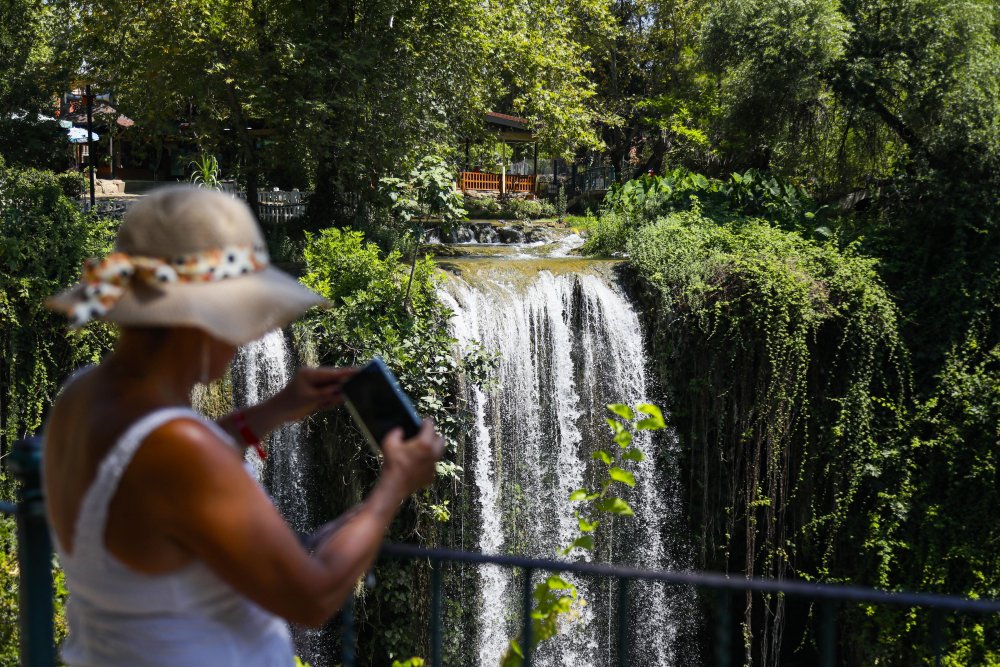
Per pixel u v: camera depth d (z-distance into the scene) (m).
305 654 13.14
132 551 1.49
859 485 15.38
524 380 14.62
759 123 20.48
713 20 20.25
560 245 20.45
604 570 2.13
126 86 19.02
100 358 12.12
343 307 12.62
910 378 15.46
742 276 15.27
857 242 16.39
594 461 15.45
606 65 36.88
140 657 1.54
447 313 12.98
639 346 15.87
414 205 13.33
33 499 2.19
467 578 13.91
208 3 16.11
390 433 1.80
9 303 11.42
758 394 15.28
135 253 1.57
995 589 15.00
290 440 12.82
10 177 14.65
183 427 1.49
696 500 16.12
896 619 14.91
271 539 1.48
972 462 15.07
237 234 1.61
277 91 17.50
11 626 5.45
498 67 21.73
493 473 14.04
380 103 17.16
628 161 41.22
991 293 15.48
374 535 1.64
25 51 23.30
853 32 18.50
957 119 16.53
